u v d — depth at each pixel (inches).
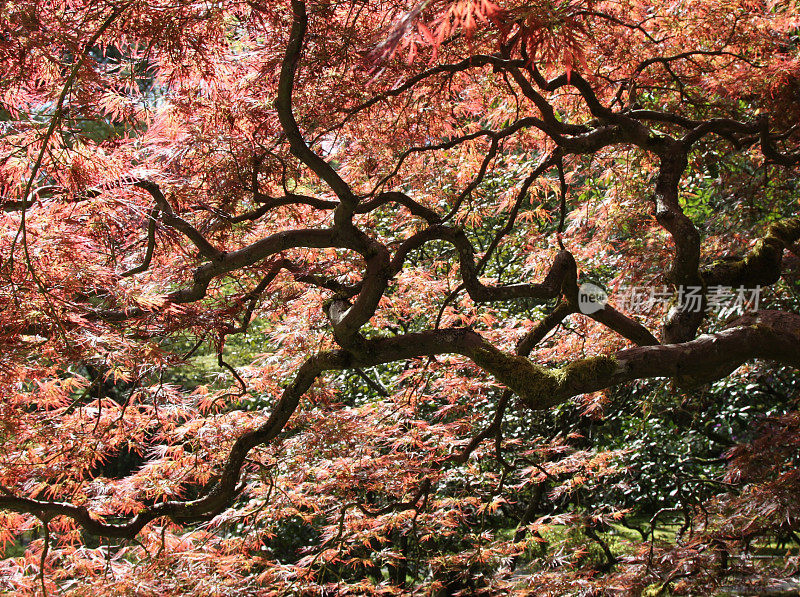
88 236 130.3
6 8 111.9
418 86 168.1
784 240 144.9
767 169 209.3
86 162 127.0
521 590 186.9
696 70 201.0
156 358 130.0
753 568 166.9
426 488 196.4
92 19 121.6
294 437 190.9
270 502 192.1
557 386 116.6
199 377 326.6
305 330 195.9
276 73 147.7
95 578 168.7
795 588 164.1
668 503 269.3
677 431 273.0
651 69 201.6
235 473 156.1
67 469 152.5
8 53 113.9
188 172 155.6
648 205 227.1
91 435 154.6
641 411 271.0
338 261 183.6
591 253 234.7
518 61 148.6
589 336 215.5
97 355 120.6
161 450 181.2
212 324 144.9
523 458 231.8
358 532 201.3
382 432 204.1
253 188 152.0
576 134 171.0
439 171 233.5
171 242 139.2
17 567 173.0
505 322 257.1
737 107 210.4
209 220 151.9
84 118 121.0
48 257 116.0
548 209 324.5
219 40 140.7
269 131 154.9
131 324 134.6
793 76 179.5
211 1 128.5
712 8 181.3
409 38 69.5
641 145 151.4
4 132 124.7
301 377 152.9
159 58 140.7
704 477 261.1
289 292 179.2
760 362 223.1
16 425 136.3
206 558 175.6
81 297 128.3
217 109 152.4
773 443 183.8
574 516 205.9
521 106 209.9
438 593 231.9
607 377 116.3
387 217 295.0
